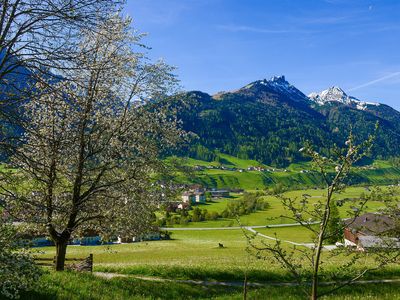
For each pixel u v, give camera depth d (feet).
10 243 37.88
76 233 76.79
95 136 70.28
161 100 78.59
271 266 98.12
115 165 71.00
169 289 69.10
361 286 71.31
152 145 77.15
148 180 77.20
